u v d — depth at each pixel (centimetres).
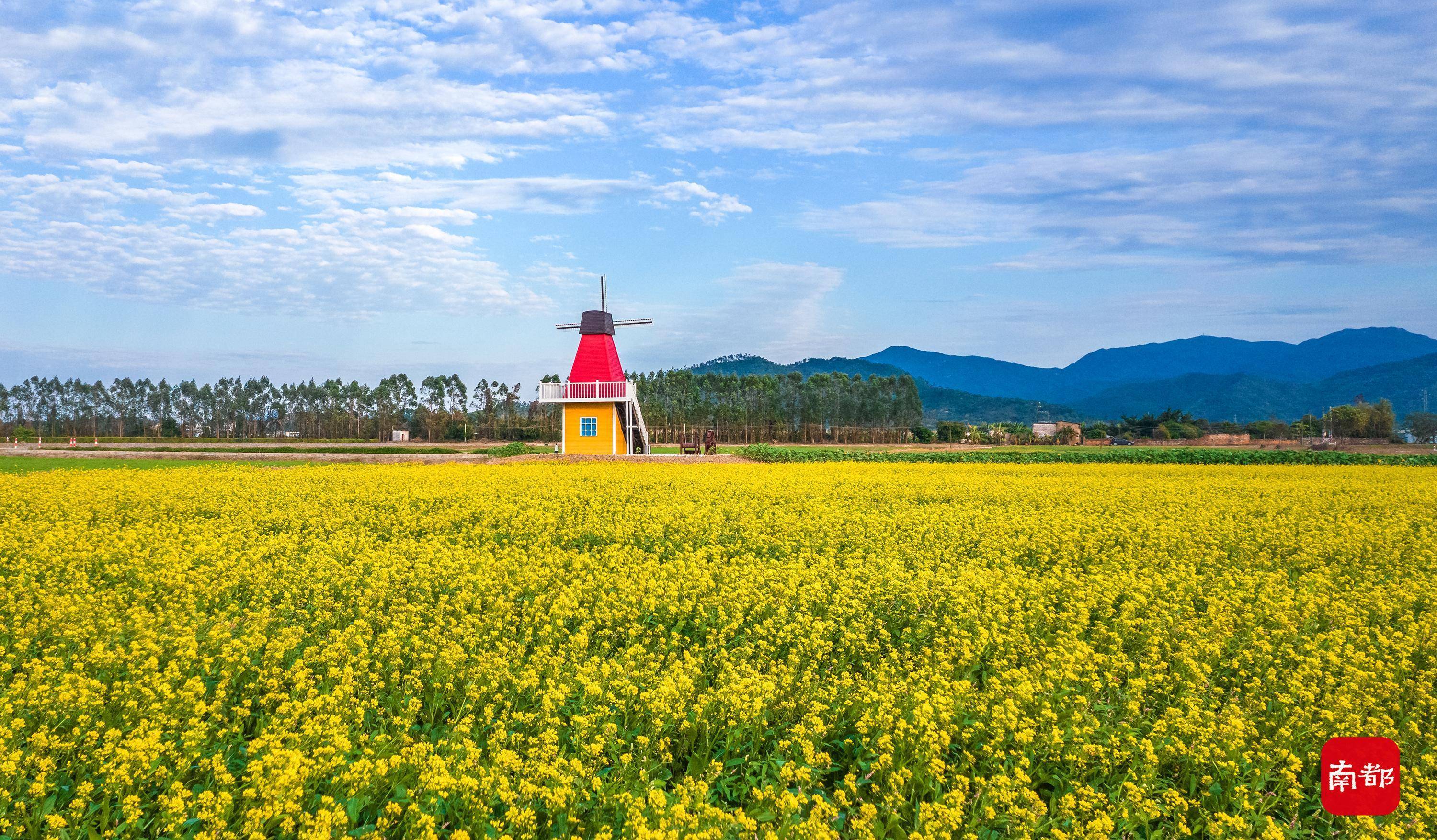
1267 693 800
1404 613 1098
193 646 822
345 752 629
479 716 737
